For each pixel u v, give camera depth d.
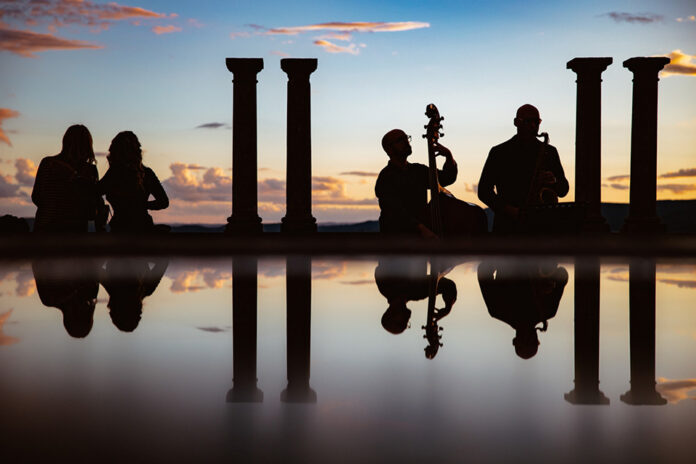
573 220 7.03
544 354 2.21
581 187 9.27
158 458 1.25
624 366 2.04
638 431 1.41
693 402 1.64
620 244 8.62
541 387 1.79
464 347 2.33
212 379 1.86
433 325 2.78
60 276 4.88
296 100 9.09
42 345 2.33
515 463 1.23
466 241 7.30
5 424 1.45
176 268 5.63
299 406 1.60
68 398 1.65
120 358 2.14
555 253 7.14
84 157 7.61
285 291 3.94
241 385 1.80
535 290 3.94
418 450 1.30
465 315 3.04
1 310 3.20
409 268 5.50
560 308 3.24
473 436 1.38
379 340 2.46
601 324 2.79
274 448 1.30
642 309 3.20
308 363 2.08
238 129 9.05
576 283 4.32
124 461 1.23
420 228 7.25
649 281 4.45
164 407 1.58
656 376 1.91
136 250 7.62
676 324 2.79
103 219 8.04
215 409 1.57
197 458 1.25
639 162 9.16
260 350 2.27
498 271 5.14
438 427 1.44
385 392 1.73
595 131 9.20
